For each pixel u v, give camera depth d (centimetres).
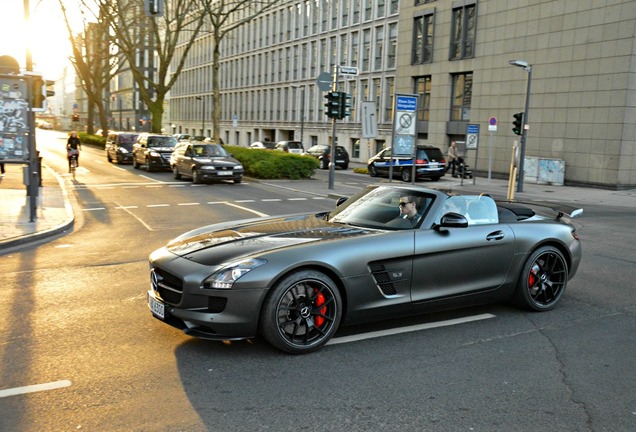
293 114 5506
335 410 359
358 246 482
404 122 1530
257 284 434
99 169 2850
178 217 1334
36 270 766
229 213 1410
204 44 7669
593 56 2558
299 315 453
